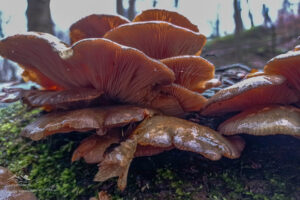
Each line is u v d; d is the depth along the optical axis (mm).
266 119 131
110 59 132
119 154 125
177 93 152
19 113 197
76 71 144
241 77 249
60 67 145
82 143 144
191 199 126
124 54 127
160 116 146
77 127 130
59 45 135
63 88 173
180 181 134
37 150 156
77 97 142
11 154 155
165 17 196
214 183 133
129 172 140
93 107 152
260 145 151
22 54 151
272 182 131
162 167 142
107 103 162
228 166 141
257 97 147
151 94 153
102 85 149
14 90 163
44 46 134
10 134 171
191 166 142
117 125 139
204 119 178
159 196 128
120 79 144
